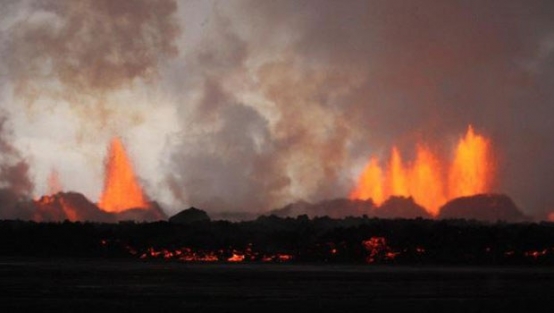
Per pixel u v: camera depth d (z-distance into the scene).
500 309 56.56
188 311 52.72
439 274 99.75
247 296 63.22
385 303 59.59
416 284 79.62
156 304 56.34
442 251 143.25
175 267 108.81
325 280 83.75
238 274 92.38
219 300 59.88
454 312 54.53
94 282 74.88
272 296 63.72
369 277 90.69
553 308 57.78
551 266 134.62
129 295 62.34
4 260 123.44
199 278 83.75
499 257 141.50
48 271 90.88
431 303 59.91
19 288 66.12
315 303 58.84
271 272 98.69
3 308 52.00
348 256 142.25
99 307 53.84
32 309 51.91
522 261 139.62
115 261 127.81
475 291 71.38
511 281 86.31
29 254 140.12
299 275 92.50
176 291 66.69
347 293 67.50
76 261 124.75
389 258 141.62
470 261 139.75
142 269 100.69
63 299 58.22
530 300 63.06
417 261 140.25
